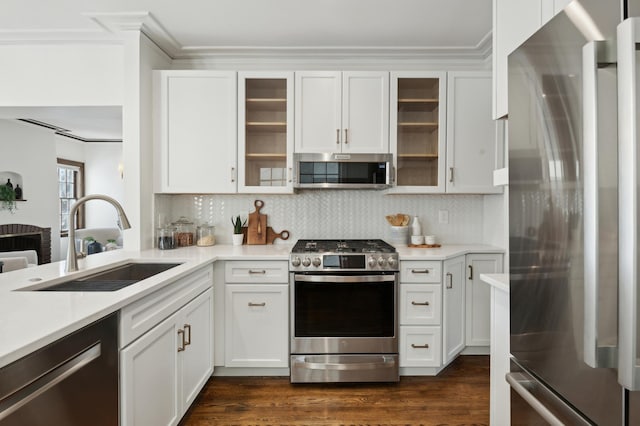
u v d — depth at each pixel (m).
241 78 2.77
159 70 2.76
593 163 0.77
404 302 2.51
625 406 0.77
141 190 2.64
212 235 3.07
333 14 2.42
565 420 0.95
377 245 2.78
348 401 2.25
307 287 2.46
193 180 2.79
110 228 5.93
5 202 4.69
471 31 2.66
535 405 1.05
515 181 1.19
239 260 2.50
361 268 2.44
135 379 1.42
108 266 2.06
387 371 2.45
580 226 0.87
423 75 2.79
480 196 3.21
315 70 3.00
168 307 1.73
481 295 2.81
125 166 2.62
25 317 1.10
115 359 1.30
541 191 1.04
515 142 1.18
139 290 1.44
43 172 5.31
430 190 2.83
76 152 6.42
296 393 2.35
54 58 2.76
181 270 1.88
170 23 2.53
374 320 2.47
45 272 1.81
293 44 2.86
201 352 2.22
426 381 2.50
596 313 0.77
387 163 2.74
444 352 2.52
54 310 1.17
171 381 1.78
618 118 0.71
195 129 2.77
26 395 0.92
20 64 2.76
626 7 0.76
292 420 2.05
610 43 0.76
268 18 2.47
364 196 3.17
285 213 3.16
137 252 2.58
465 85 2.80
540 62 1.03
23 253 3.98
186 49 2.91
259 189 2.81
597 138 0.77
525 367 1.15
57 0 2.23
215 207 3.15
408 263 2.50
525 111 1.12
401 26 2.58
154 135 2.77
